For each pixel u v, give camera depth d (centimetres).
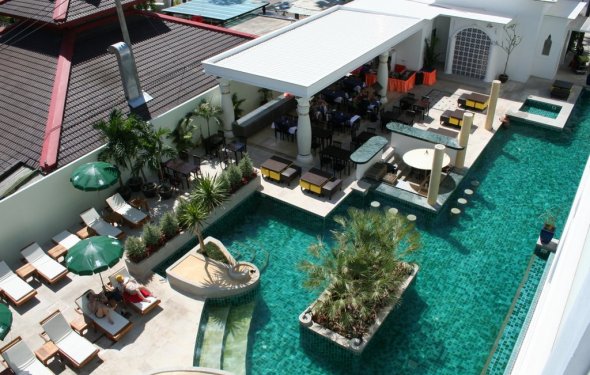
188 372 1345
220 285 1655
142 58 2570
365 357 1511
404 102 2711
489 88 3070
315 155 2380
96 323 1523
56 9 2506
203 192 1755
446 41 3319
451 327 1605
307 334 1509
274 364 1502
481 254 1883
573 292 707
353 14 2983
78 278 1755
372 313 1522
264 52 2416
